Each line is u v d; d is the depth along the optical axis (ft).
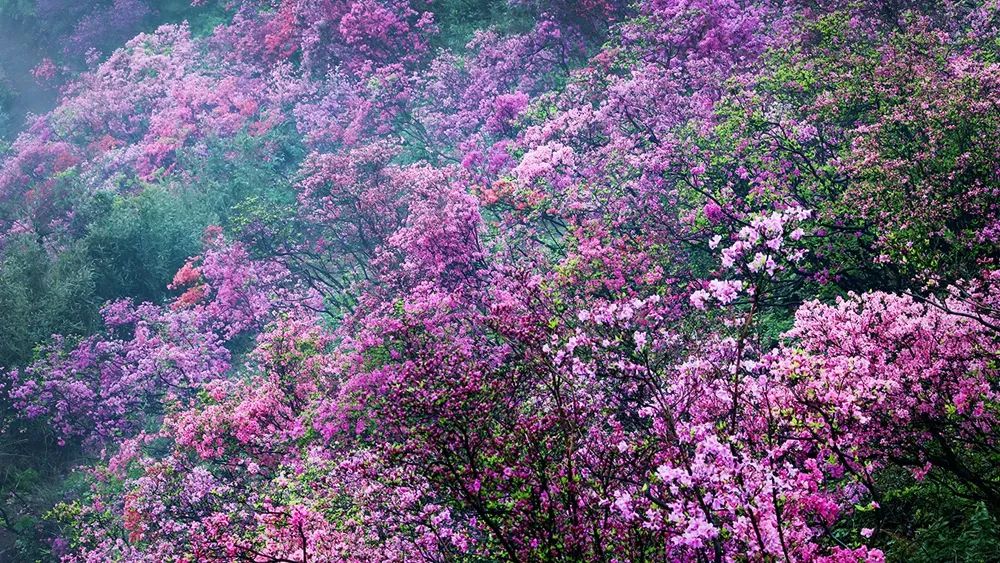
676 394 37.99
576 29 124.67
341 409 61.87
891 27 79.05
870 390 32.86
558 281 60.70
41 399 112.27
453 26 153.48
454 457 31.91
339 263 114.32
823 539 33.42
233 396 80.69
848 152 61.87
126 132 214.90
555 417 32.19
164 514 69.67
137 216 146.20
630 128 85.30
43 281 134.72
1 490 108.78
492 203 81.25
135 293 141.79
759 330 56.75
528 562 30.45
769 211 60.95
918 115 54.85
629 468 35.29
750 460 27.12
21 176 216.54
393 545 41.88
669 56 95.71
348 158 110.73
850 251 56.85
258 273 113.91
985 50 69.05
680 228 67.87
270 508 43.04
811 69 70.95
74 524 84.58
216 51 220.02
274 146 155.63
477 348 57.98
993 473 37.22
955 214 49.90
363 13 152.15
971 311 38.63
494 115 108.17
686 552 30.48
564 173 79.10
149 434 104.68
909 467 38.32
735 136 68.59
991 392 36.01
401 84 133.69
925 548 36.42
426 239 76.02
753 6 103.24
